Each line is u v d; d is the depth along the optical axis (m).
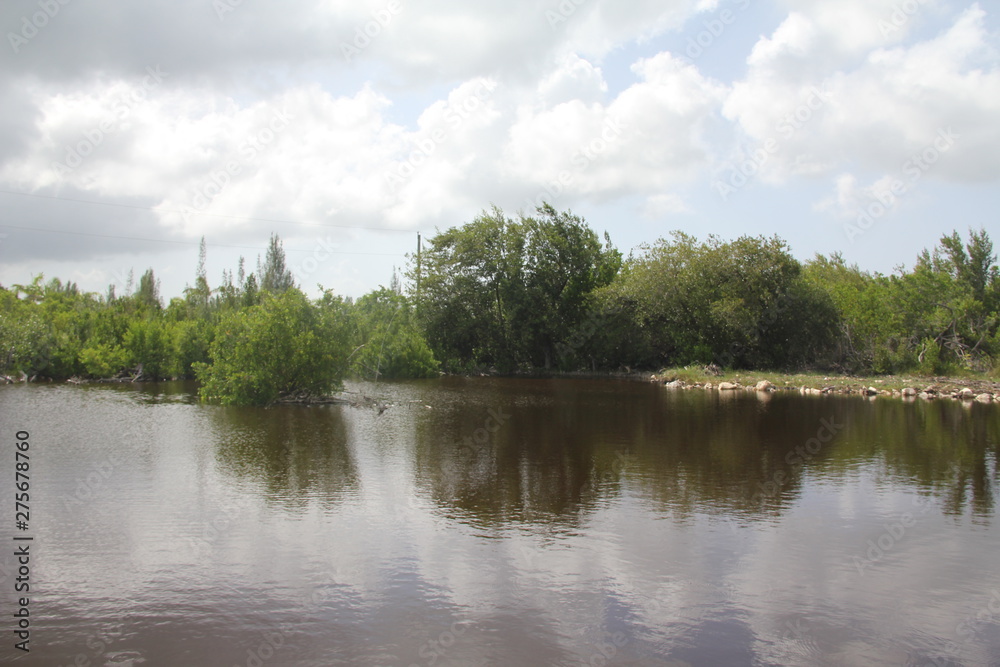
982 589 7.17
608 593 6.98
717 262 39.91
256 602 6.69
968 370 35.75
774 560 7.98
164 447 14.66
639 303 42.41
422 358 43.16
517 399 26.77
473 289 46.31
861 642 5.99
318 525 9.14
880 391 28.83
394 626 6.20
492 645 5.85
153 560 7.78
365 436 16.48
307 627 6.17
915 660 5.68
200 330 36.06
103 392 27.64
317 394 24.25
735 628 6.23
